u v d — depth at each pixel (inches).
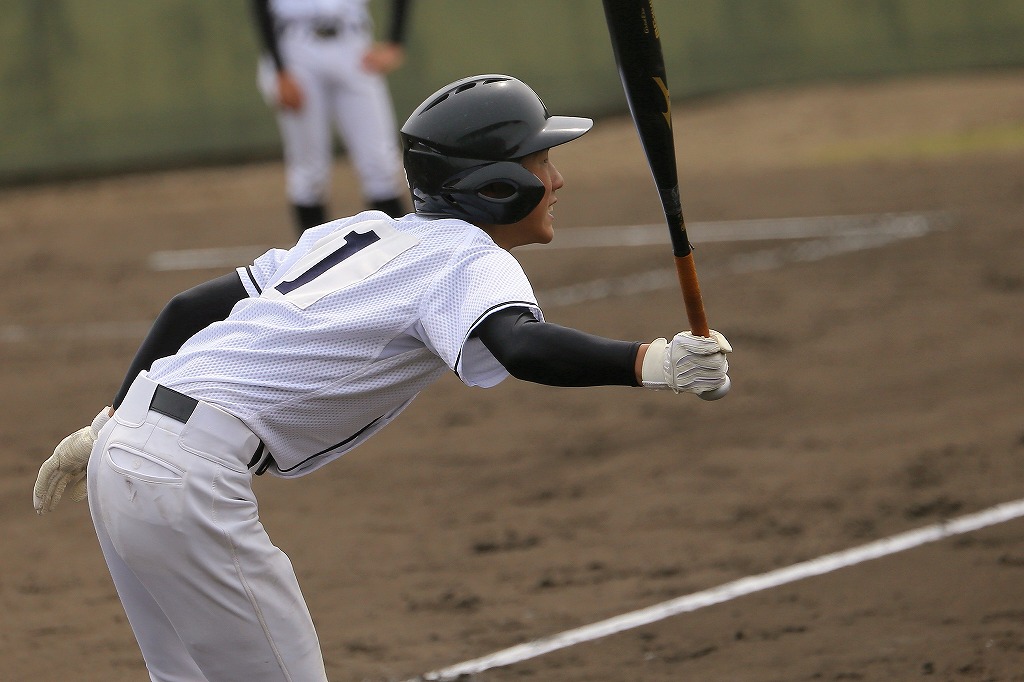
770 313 1228.5
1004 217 1587.1
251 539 380.8
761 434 891.4
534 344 350.9
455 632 593.9
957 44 2908.5
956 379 980.6
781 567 651.5
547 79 2719.0
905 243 1488.7
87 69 2471.7
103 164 2484.0
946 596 597.3
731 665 535.8
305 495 827.4
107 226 2021.4
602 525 737.6
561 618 603.5
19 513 812.0
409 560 700.0
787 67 2906.0
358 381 381.7
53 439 974.4
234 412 377.7
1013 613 570.3
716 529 716.0
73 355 1237.1
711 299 1299.2
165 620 411.5
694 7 2878.9
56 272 1665.8
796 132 2470.5
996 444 820.6
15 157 2437.3
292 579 392.5
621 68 366.0
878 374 1010.1
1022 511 703.1
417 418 997.8
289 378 379.6
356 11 1354.6
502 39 2684.5
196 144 2534.5
